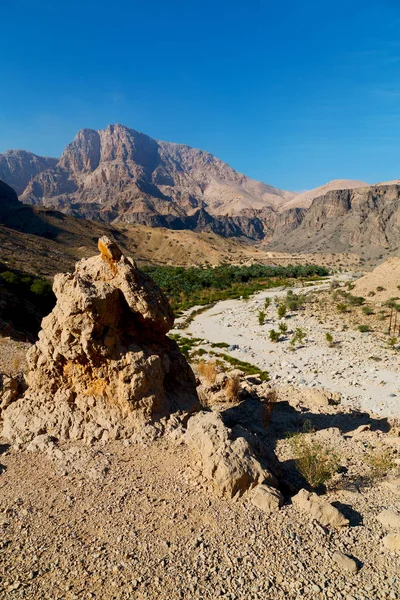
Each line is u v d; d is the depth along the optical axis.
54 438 12.20
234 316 61.69
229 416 16.03
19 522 9.12
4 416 13.07
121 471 10.87
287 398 20.94
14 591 7.46
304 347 42.09
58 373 13.13
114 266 13.29
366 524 9.71
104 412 12.50
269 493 9.89
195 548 8.51
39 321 43.31
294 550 8.58
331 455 13.41
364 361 36.38
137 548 8.48
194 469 10.82
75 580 7.73
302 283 97.75
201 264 181.38
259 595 7.55
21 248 116.25
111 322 12.64
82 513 9.43
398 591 7.76
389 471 12.68
